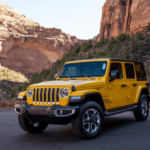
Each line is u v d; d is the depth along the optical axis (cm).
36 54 12312
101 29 11088
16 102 479
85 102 426
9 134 492
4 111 918
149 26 5925
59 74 579
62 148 371
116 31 9825
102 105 471
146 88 676
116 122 645
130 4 8538
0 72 10644
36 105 444
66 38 13288
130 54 4603
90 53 5572
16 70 11906
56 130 541
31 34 11919
